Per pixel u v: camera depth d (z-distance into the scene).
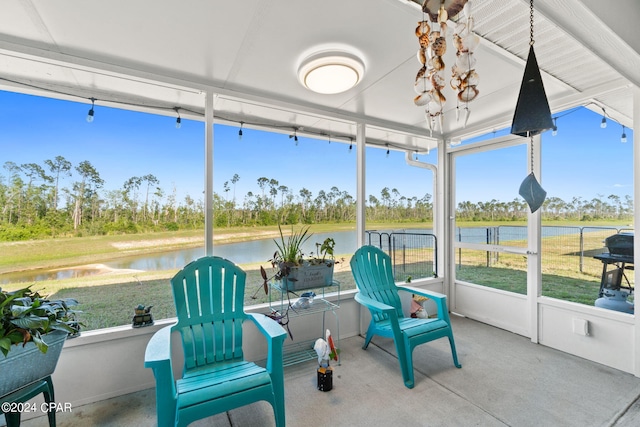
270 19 1.56
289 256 2.52
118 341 2.02
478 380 2.16
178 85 2.20
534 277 2.83
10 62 1.86
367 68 2.07
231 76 2.21
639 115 2.17
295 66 2.07
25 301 1.53
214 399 1.42
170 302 2.57
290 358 2.46
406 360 2.17
